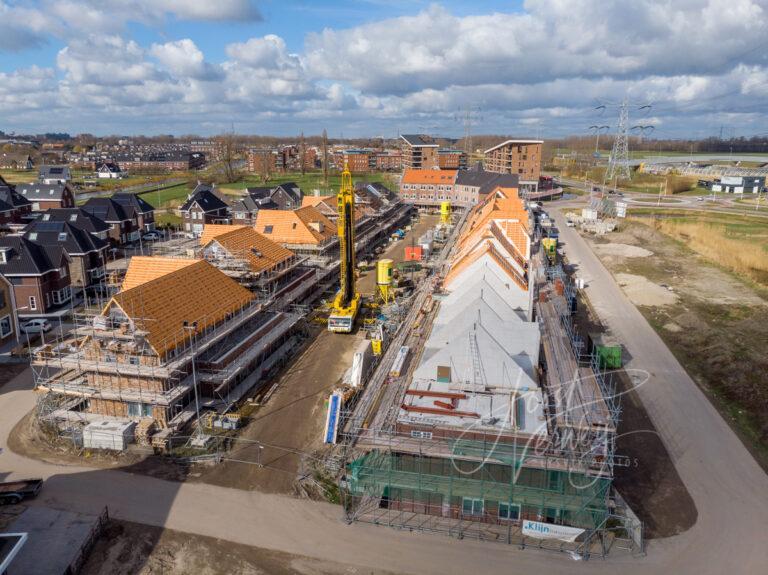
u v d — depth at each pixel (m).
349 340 64.50
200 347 46.75
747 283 88.62
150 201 155.00
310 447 43.41
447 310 50.47
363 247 104.19
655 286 86.56
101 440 42.03
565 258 105.00
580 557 32.81
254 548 33.09
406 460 35.53
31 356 55.78
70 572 30.58
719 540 34.41
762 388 53.34
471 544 33.88
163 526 34.59
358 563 32.19
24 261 67.75
